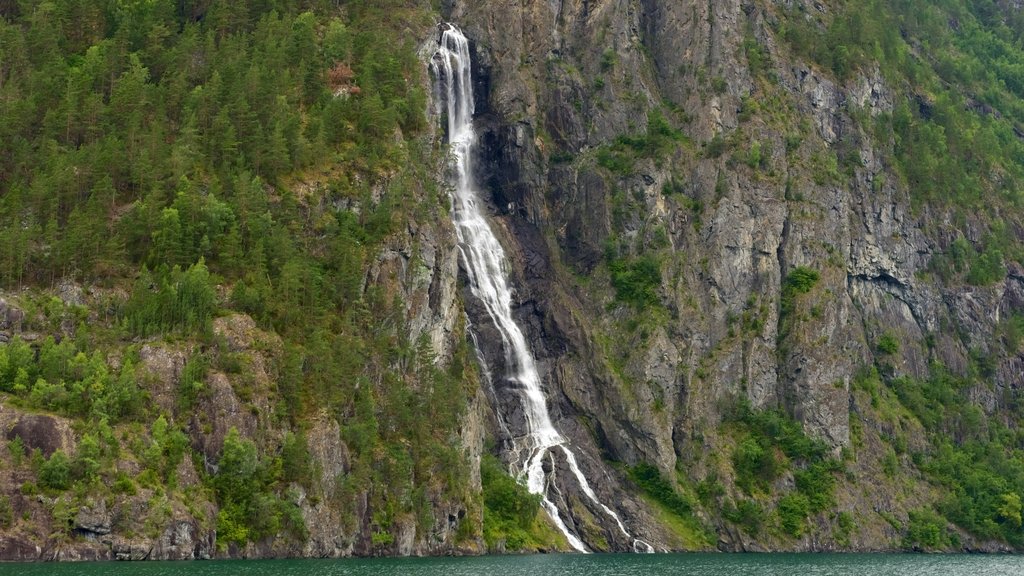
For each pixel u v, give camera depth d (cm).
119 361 14362
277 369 15275
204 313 15050
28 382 13812
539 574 14588
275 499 14500
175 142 17025
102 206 15812
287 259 16325
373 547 15362
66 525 13075
